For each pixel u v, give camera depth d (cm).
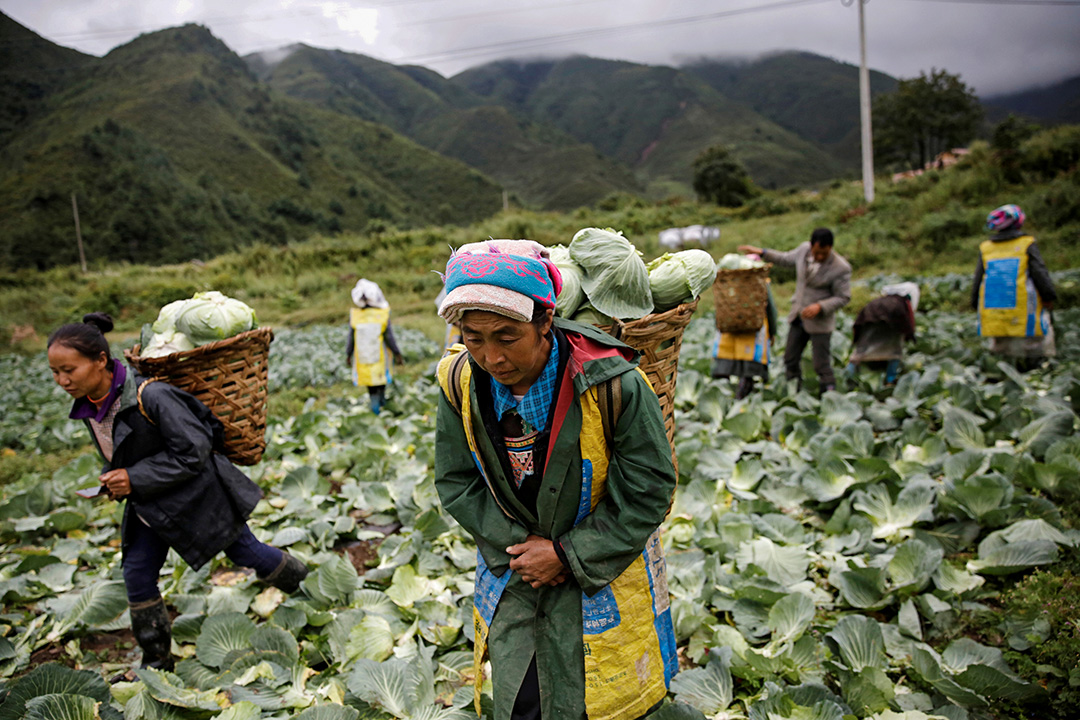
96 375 261
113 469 271
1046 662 265
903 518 372
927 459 454
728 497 425
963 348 750
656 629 189
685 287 236
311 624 313
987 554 328
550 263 166
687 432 574
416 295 2316
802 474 438
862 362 670
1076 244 1691
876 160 5166
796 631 285
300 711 258
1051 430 438
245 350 277
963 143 4725
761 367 597
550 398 171
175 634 312
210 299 280
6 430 763
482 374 177
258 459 300
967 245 1867
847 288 613
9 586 361
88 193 6119
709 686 255
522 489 181
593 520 175
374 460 539
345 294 2394
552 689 177
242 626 296
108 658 320
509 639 184
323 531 407
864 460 405
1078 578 301
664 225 3628
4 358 1648
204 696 257
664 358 228
